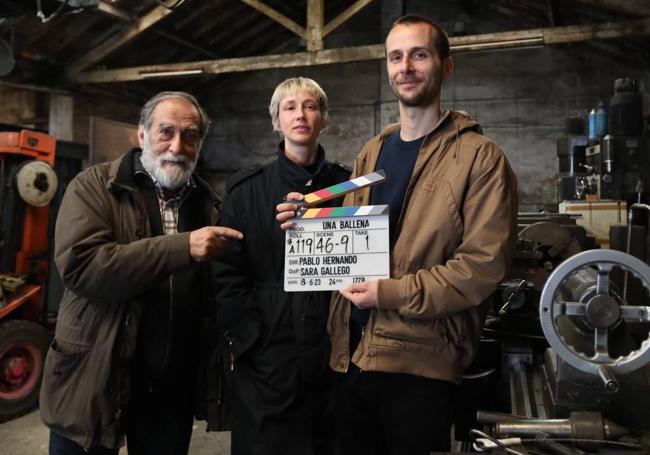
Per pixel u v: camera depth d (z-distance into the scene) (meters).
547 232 2.40
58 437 1.59
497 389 2.29
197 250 1.50
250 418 1.72
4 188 3.70
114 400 1.52
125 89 9.10
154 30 7.93
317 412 1.76
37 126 8.25
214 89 10.59
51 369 1.55
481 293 1.29
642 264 1.33
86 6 3.90
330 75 9.94
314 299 1.75
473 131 1.44
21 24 6.65
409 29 1.42
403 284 1.31
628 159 5.23
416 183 1.43
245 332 1.75
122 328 1.55
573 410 1.59
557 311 1.40
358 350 1.45
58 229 1.55
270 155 10.28
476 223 1.32
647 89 7.65
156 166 1.66
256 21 9.07
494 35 6.80
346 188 1.46
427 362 1.36
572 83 8.66
